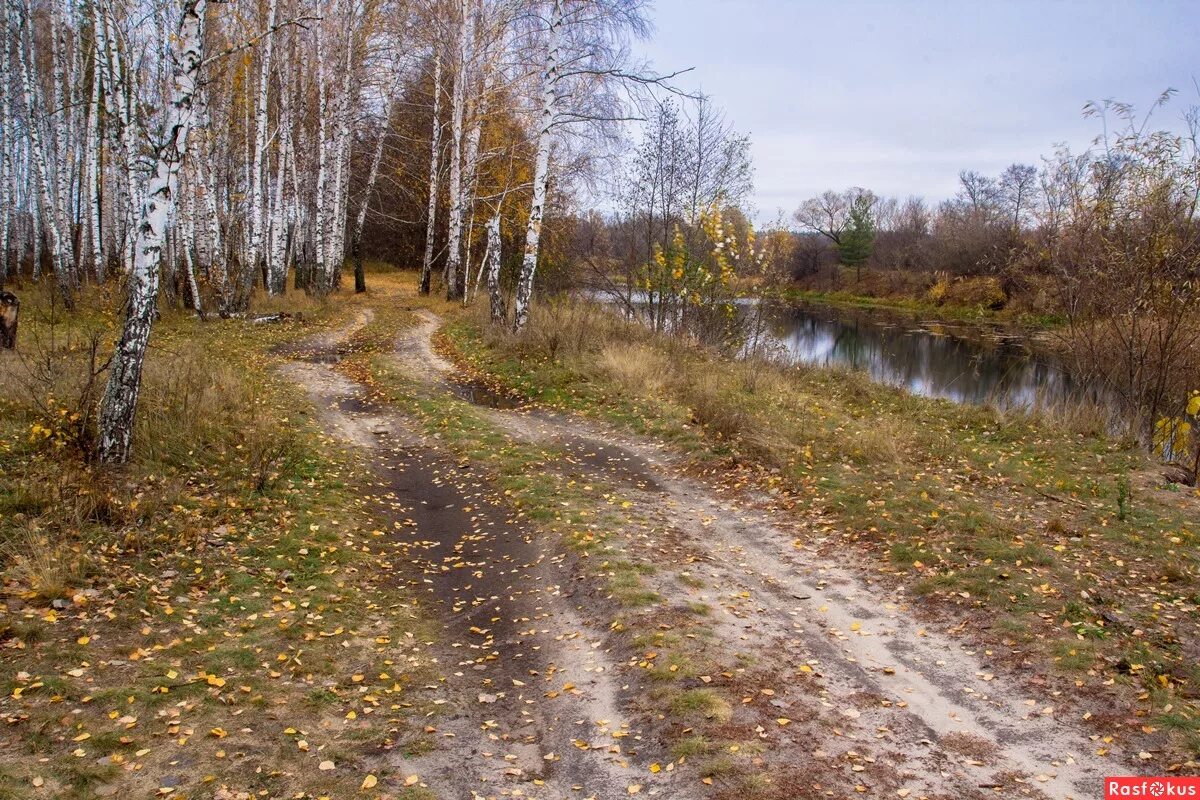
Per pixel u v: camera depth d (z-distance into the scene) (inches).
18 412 353.1
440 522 343.0
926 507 327.9
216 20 773.9
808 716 185.0
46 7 902.4
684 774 164.9
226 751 165.5
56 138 795.4
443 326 894.4
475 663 223.6
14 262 1098.1
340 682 203.5
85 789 146.7
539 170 693.9
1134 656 204.8
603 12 669.3
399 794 157.8
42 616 210.5
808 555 295.1
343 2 933.2
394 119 1406.3
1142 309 556.4
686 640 219.8
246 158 948.6
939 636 227.9
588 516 328.8
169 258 862.5
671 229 836.0
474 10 1018.7
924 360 1054.4
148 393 389.7
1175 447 445.1
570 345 664.4
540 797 160.2
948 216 2337.6
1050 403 559.5
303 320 841.5
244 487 327.9
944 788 159.2
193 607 233.1
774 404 538.0
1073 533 300.5
